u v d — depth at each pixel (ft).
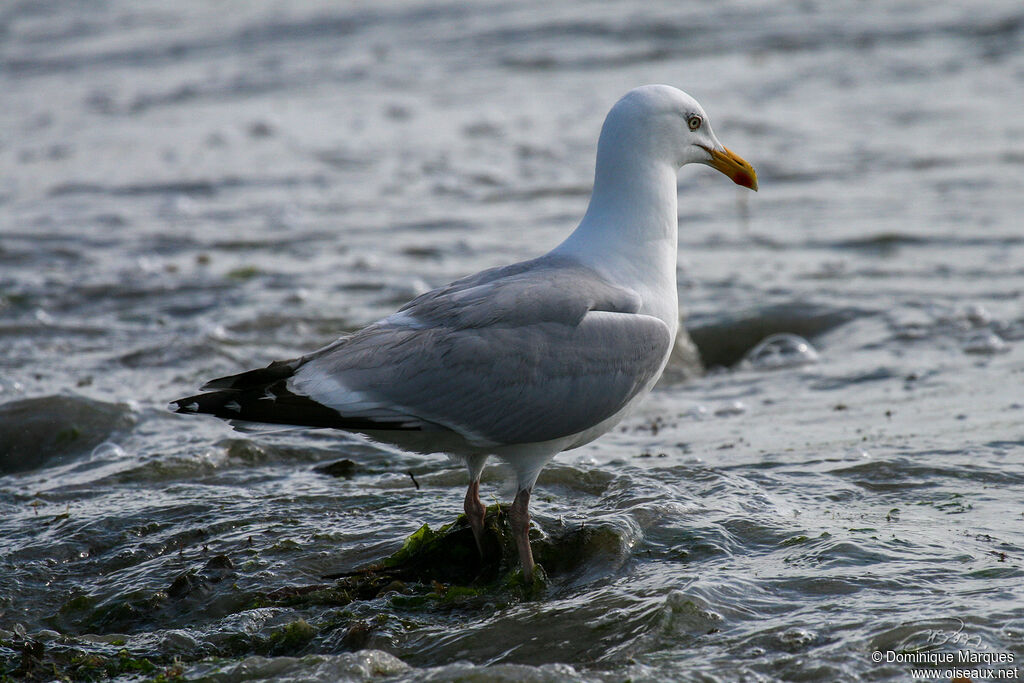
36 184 84.74
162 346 48.65
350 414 26.02
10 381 44.73
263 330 51.96
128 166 88.89
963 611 23.53
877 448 34.27
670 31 123.65
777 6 131.34
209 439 37.47
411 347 26.40
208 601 27.20
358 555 28.94
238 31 139.23
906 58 107.34
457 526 29.17
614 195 29.35
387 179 82.43
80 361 47.57
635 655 22.88
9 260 65.21
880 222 65.51
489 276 28.68
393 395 26.14
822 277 57.11
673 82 104.32
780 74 104.83
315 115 101.96
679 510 29.81
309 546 29.32
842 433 36.35
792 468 32.91
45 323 52.95
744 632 23.40
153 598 27.35
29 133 101.04
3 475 36.76
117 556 29.60
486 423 26.55
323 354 26.89
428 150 89.40
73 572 29.17
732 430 37.93
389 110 102.12
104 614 27.09
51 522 31.65
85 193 81.71
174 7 156.76
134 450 37.14
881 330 48.65
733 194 75.25
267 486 33.68
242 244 67.92
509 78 110.32
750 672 21.83
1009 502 29.63
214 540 29.99
